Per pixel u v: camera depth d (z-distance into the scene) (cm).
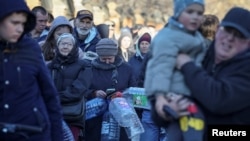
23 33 966
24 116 942
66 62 1520
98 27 2312
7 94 940
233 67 820
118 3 5119
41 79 982
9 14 923
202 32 1212
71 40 1518
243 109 820
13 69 946
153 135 1762
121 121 1619
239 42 820
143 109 1756
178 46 816
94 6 4606
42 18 1908
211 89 799
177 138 839
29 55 963
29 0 4106
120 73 1720
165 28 841
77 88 1495
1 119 939
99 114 1670
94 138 1667
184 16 823
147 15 5303
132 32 3262
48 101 1002
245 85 807
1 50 952
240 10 820
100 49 1711
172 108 815
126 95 1714
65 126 1464
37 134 945
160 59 813
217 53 829
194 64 815
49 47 1678
